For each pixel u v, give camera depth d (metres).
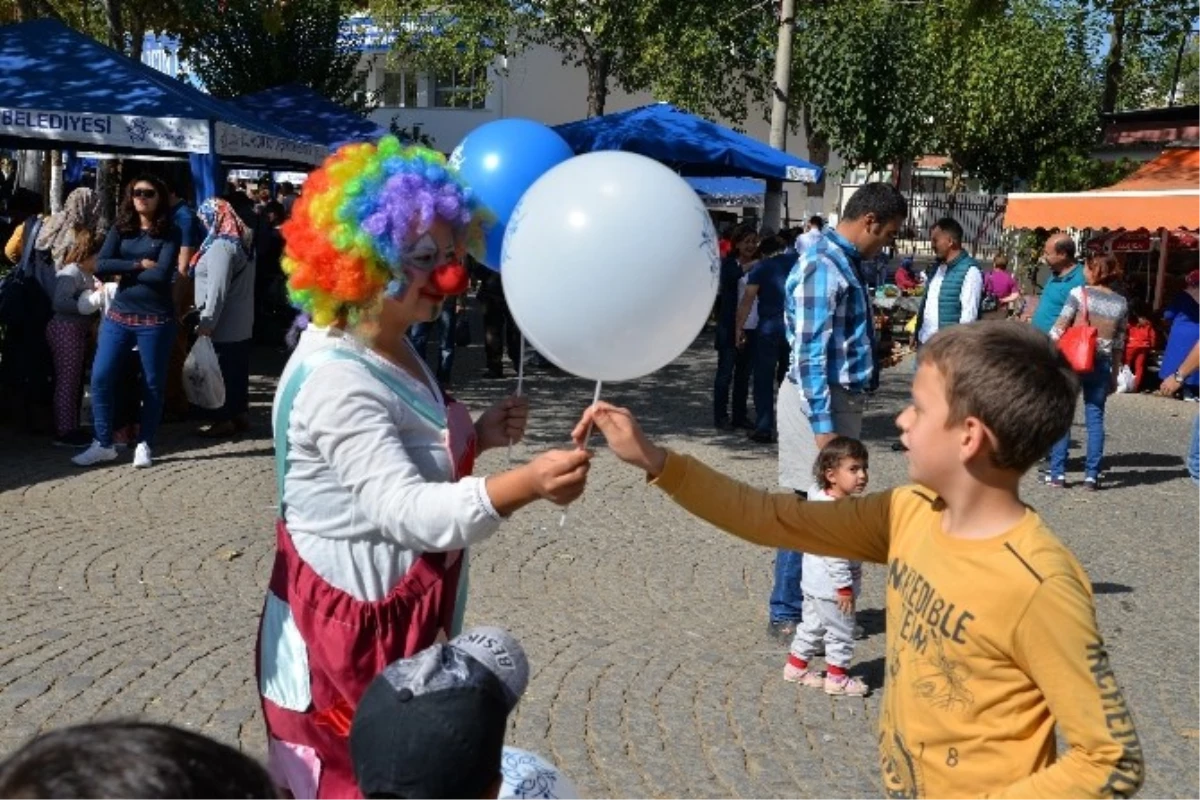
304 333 2.41
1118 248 17.22
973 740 1.98
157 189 7.60
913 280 20.05
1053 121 26.78
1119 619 5.99
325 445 2.20
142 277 7.62
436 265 2.31
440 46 22.72
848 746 4.35
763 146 14.45
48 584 5.58
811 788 4.02
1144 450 10.68
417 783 1.61
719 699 4.71
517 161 2.80
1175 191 13.65
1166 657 5.46
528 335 2.41
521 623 5.43
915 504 2.22
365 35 25.16
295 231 2.31
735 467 9.08
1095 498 8.78
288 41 21.44
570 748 4.20
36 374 8.62
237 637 5.05
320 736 2.32
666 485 2.34
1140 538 7.64
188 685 4.55
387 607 2.28
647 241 2.23
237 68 21.34
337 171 2.30
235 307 8.78
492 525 2.10
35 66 9.74
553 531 6.98
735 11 20.81
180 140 9.56
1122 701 1.84
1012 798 1.85
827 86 17.83
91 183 20.98
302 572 2.30
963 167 28.48
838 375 4.92
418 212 2.25
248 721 4.28
